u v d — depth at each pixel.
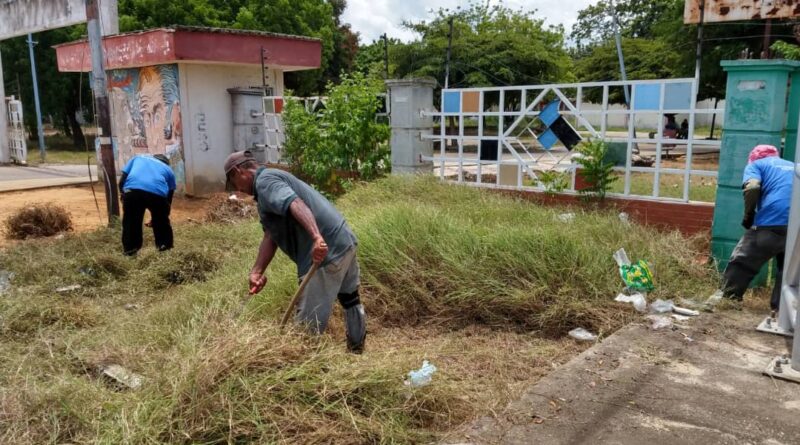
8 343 4.41
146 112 13.01
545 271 5.26
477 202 7.43
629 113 7.30
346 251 4.16
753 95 5.61
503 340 4.77
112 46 12.52
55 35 27.42
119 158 14.22
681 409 3.41
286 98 11.30
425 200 7.70
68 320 4.93
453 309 5.20
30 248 7.37
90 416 3.13
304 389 3.23
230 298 4.91
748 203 5.04
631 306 5.03
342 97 10.04
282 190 3.96
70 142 31.81
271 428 3.00
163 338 4.20
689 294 5.42
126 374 3.69
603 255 5.59
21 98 28.25
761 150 5.26
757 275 5.74
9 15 14.84
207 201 11.75
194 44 11.38
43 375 3.75
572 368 3.96
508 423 3.29
